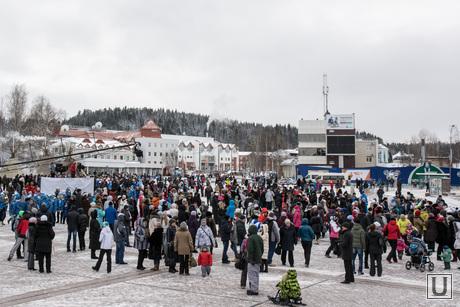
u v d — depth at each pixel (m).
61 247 20.00
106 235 14.96
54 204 26.14
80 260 17.02
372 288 13.48
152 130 161.75
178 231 14.88
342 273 15.69
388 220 20.81
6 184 41.06
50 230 14.80
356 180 59.62
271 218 16.45
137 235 15.55
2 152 81.94
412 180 61.09
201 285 13.42
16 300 11.39
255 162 132.62
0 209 27.42
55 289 12.59
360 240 15.33
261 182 53.84
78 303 11.16
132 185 36.28
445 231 18.64
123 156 140.25
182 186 41.25
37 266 15.77
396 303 11.76
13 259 17.11
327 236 25.98
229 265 16.78
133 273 14.94
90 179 34.03
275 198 30.44
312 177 67.00
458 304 11.75
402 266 17.33
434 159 116.12
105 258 17.47
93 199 25.73
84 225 19.05
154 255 15.45
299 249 21.31
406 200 29.11
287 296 11.50
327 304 11.59
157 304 11.20
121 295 12.05
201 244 14.90
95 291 12.45
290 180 77.25
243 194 34.19
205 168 168.12
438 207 22.58
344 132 97.69
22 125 84.19
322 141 105.56
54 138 89.00
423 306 11.50
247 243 12.84
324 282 14.25
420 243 16.47
